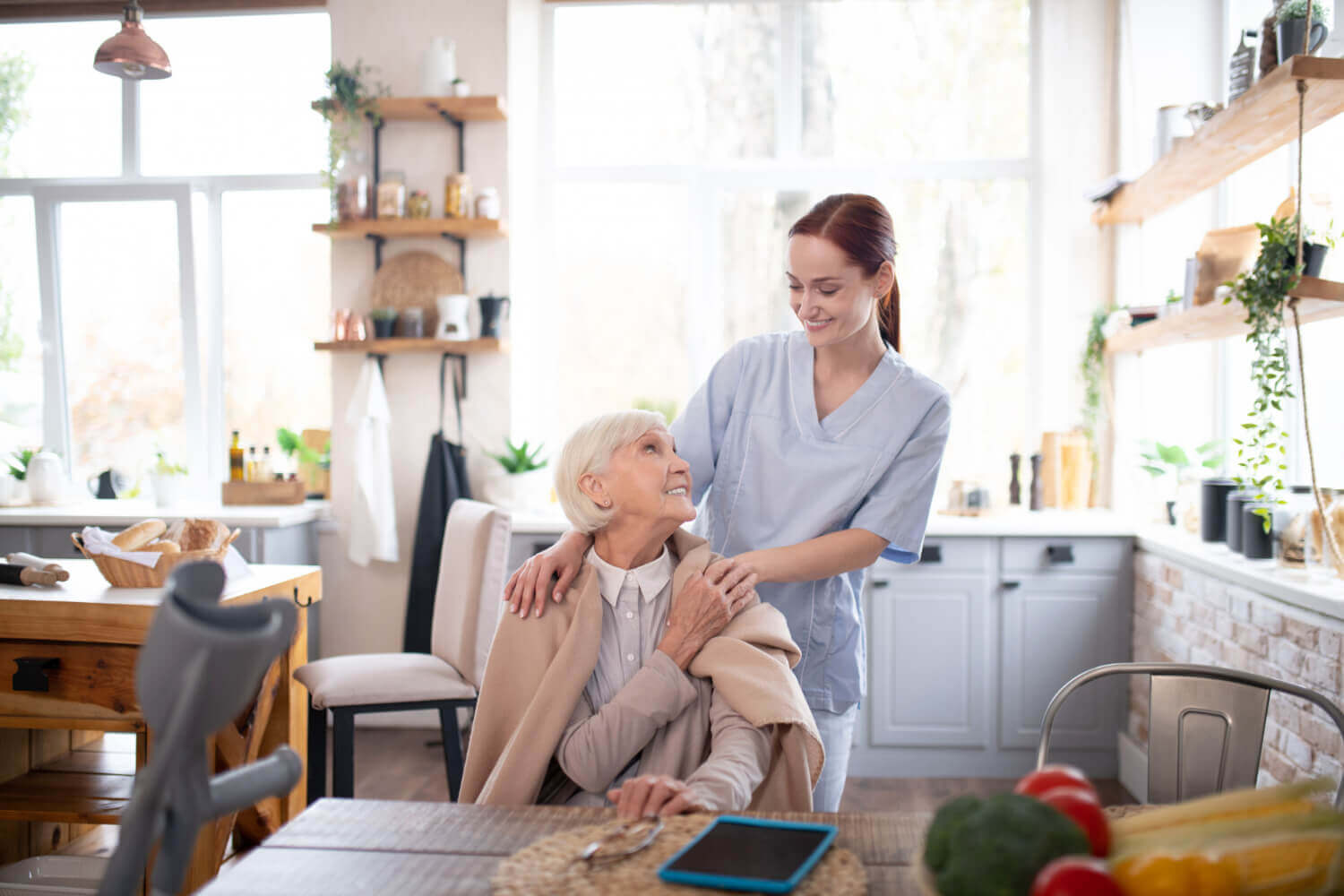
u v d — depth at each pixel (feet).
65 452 14.28
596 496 5.19
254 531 12.11
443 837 3.74
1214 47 11.83
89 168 14.14
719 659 5.01
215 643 2.23
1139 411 12.42
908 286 13.39
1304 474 9.21
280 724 8.83
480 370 13.00
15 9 13.96
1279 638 7.47
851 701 6.29
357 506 12.64
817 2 13.48
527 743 4.85
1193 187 10.63
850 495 6.04
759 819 3.78
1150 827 2.78
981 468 13.35
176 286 14.06
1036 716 11.37
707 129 13.70
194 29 13.99
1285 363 7.47
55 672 7.55
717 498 6.40
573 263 13.92
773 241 13.66
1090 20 12.68
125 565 8.04
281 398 14.19
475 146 12.88
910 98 13.42
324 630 13.07
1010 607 11.36
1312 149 9.04
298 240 14.08
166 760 2.28
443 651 9.36
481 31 12.80
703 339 13.76
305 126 13.98
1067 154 12.82
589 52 13.80
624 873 3.35
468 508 9.49
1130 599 11.26
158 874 2.45
